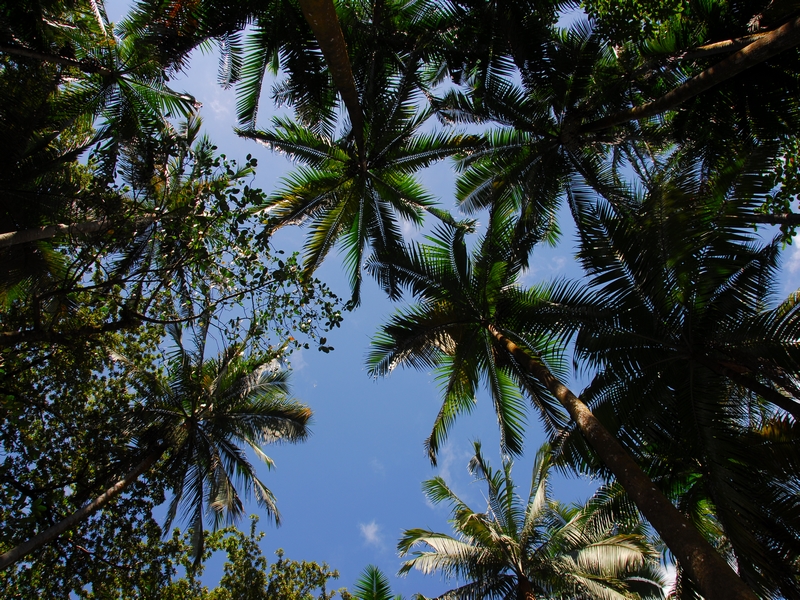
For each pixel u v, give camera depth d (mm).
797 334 8188
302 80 12141
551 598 13305
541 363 11273
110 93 11414
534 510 14055
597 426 8234
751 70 11344
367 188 14336
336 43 7910
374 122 12820
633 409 9398
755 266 8758
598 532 11172
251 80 12523
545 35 12500
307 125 12875
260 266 8875
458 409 12562
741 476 8219
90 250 8883
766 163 8609
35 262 11523
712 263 8672
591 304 9547
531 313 10805
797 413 7754
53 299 11359
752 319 8586
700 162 12266
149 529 13812
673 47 11508
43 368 12555
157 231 8922
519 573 13133
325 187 13758
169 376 15102
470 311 12195
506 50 12844
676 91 10227
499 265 11984
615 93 12703
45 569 12305
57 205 10594
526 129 13055
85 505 12891
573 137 12828
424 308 12109
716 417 8711
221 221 8430
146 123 11695
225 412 16109
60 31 10570
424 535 14055
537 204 13445
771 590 7688
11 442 11812
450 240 12453
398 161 13727
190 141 9930
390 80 13180
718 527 10250
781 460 8695
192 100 12180
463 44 13031
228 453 16469
